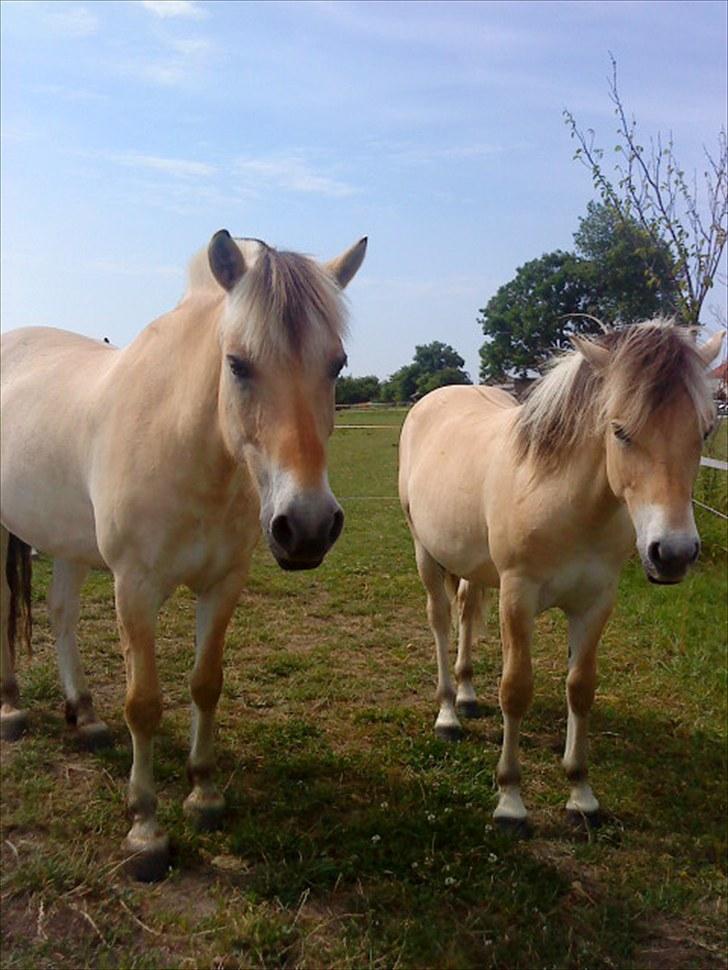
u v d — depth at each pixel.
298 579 7.19
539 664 5.13
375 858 2.94
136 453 2.83
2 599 3.80
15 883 2.71
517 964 2.48
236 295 2.42
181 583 3.00
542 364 3.43
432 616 4.23
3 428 3.62
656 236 7.34
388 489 14.33
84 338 4.09
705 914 2.75
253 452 2.42
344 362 2.46
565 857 3.08
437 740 3.98
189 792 3.38
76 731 3.86
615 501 2.98
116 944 2.50
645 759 3.87
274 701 4.41
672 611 5.89
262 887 2.74
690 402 2.65
